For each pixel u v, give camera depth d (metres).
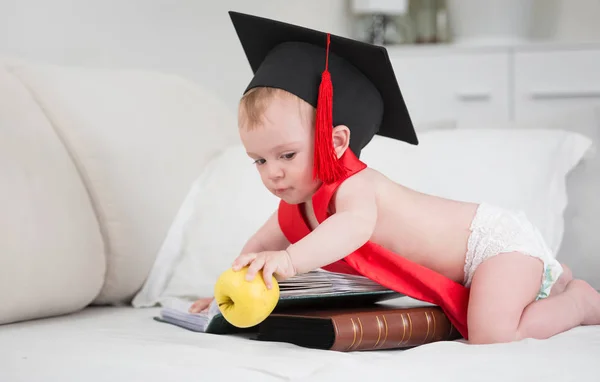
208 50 3.11
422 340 1.35
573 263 2.03
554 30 4.04
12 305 1.55
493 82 3.55
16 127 1.73
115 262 1.91
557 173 2.10
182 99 2.29
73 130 1.94
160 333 1.45
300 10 3.56
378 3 3.72
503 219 1.50
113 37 2.79
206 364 1.11
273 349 1.24
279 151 1.36
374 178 1.49
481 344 1.34
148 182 2.01
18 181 1.62
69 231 1.70
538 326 1.38
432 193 2.04
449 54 3.58
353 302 1.50
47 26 2.58
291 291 1.33
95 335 1.41
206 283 1.92
